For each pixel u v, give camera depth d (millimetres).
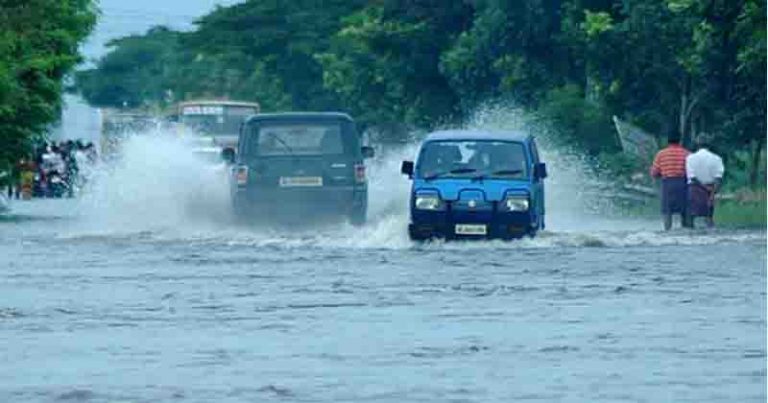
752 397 31781
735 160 117250
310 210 84250
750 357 36906
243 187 84062
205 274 58500
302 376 34938
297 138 84625
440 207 71812
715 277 56250
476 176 72500
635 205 112750
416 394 32562
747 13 96062
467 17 150875
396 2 153500
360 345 39500
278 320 44625
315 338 40844
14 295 51625
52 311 47000
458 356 37594
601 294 50812
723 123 107125
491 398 32031
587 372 35031
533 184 73062
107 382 34406
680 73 110750
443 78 152500
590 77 120125
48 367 36406
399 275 57500
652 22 110938
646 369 35312
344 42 177875
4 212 113562
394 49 153000
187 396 32625
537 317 44875
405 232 74188
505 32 132375
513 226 71938
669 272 58250
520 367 35844
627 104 115750
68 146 154875
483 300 49281
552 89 129500
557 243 72312
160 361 37188
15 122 109750
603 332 41469
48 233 83188
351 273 58375
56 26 113125
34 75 110062
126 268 61312
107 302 49406
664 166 84500
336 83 181625
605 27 112250
